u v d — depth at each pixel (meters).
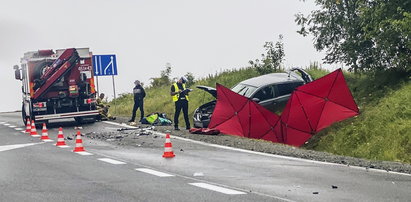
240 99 32.00
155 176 16.94
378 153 27.47
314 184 15.34
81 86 40.22
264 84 36.00
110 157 21.95
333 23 37.00
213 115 32.44
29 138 31.73
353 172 17.69
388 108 30.69
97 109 41.50
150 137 29.92
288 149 24.52
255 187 14.88
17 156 22.81
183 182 15.77
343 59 37.75
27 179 16.61
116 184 15.49
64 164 19.97
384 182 15.68
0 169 18.92
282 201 12.93
